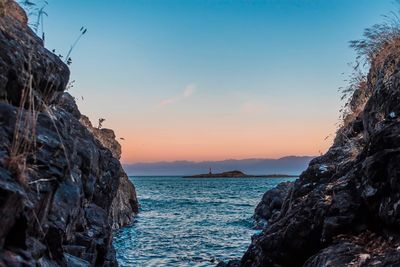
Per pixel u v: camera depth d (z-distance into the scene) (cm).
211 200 5894
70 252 626
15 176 365
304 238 750
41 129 464
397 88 779
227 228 2731
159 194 7900
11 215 341
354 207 668
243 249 1898
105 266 908
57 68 591
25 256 355
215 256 1722
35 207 394
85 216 812
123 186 3212
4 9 533
